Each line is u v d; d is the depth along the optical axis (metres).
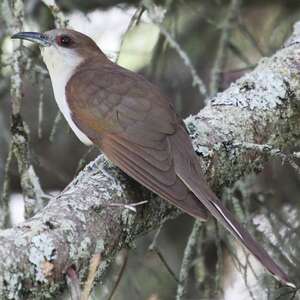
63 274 7.55
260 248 8.30
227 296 11.84
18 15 11.05
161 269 13.12
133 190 9.05
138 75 10.43
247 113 10.26
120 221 8.54
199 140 9.86
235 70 12.52
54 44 11.09
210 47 14.77
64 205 8.16
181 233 13.91
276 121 10.42
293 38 11.55
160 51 13.37
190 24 14.78
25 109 15.31
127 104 9.79
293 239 11.59
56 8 11.28
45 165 12.95
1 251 7.16
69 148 15.26
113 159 9.29
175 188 8.81
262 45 14.34
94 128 9.81
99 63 11.01
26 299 7.30
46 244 7.43
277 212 12.12
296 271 11.05
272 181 13.15
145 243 13.41
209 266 13.19
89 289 7.50
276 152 9.35
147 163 9.12
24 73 11.30
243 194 11.32
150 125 9.52
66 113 10.34
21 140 10.33
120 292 12.32
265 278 11.05
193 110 14.98
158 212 9.35
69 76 10.83
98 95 10.00
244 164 10.03
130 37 14.93
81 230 7.96
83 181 8.91
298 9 14.45
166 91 14.85
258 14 15.48
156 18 11.65
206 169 9.67
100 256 7.99
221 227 11.43
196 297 12.69
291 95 10.62
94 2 14.69
